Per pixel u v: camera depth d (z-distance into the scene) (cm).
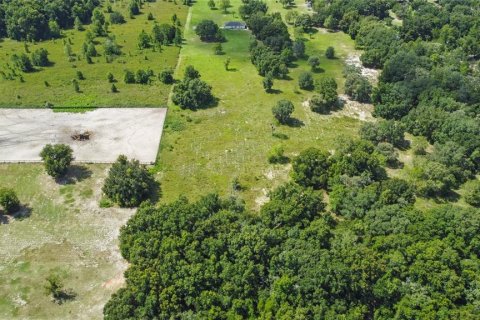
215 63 14962
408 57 13312
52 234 8588
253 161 10544
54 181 9800
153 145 10925
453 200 9538
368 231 8006
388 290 6750
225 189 9706
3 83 13250
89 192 9550
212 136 11350
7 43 15838
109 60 14688
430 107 11588
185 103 12325
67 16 17575
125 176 9250
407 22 16488
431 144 11325
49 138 11031
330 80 12838
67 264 8006
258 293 6925
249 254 7181
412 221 8050
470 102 11994
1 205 9119
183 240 7425
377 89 12562
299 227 8131
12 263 7994
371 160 9512
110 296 7488
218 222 7788
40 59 14225
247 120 12006
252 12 18288
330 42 16800
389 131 10862
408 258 7275
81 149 10681
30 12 15862
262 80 13950
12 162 10256
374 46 15200
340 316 6406
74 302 7375
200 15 18988
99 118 11838
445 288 6838
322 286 6744
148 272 7006
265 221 8075
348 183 9244
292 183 9275
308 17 17538
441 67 13562
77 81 13488
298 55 15450
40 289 7562
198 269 6956
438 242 7462
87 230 8681
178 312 6712
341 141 10438
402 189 8894
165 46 16012
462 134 10544
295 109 12544
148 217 7912
